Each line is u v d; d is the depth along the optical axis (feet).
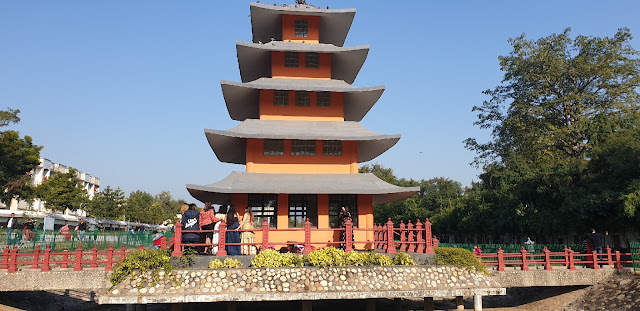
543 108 137.80
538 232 116.37
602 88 137.08
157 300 47.55
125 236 102.12
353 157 77.66
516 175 128.06
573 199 97.55
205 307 62.90
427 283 53.47
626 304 62.85
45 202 166.40
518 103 140.36
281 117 79.87
